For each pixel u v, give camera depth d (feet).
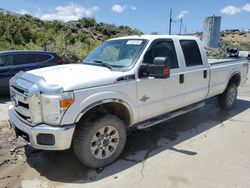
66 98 11.68
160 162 14.25
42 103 11.88
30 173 13.30
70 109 11.83
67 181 12.58
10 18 74.33
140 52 14.98
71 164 14.15
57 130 11.73
